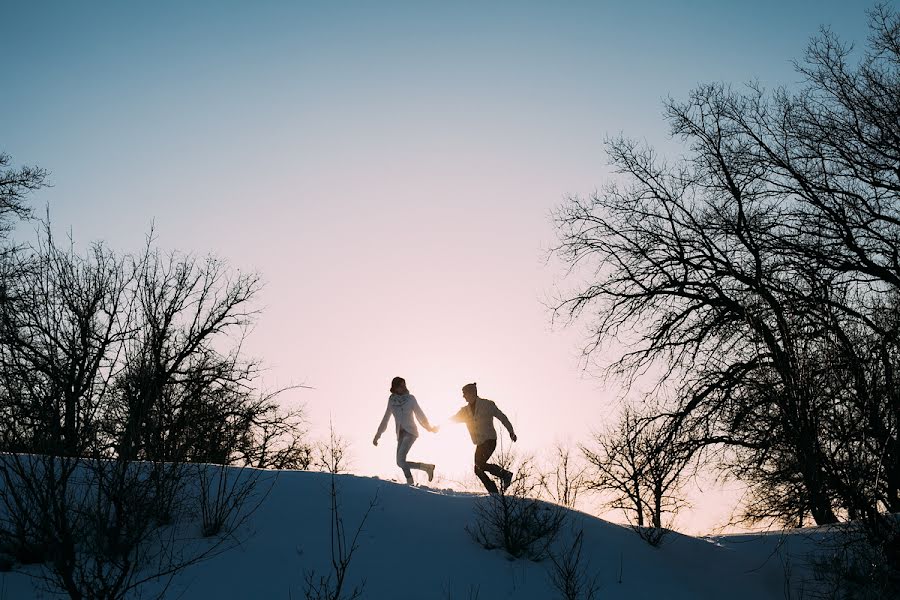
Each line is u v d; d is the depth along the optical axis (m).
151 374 6.45
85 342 5.88
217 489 8.89
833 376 8.58
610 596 7.87
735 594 8.58
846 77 16.16
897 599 8.27
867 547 8.80
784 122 16.70
